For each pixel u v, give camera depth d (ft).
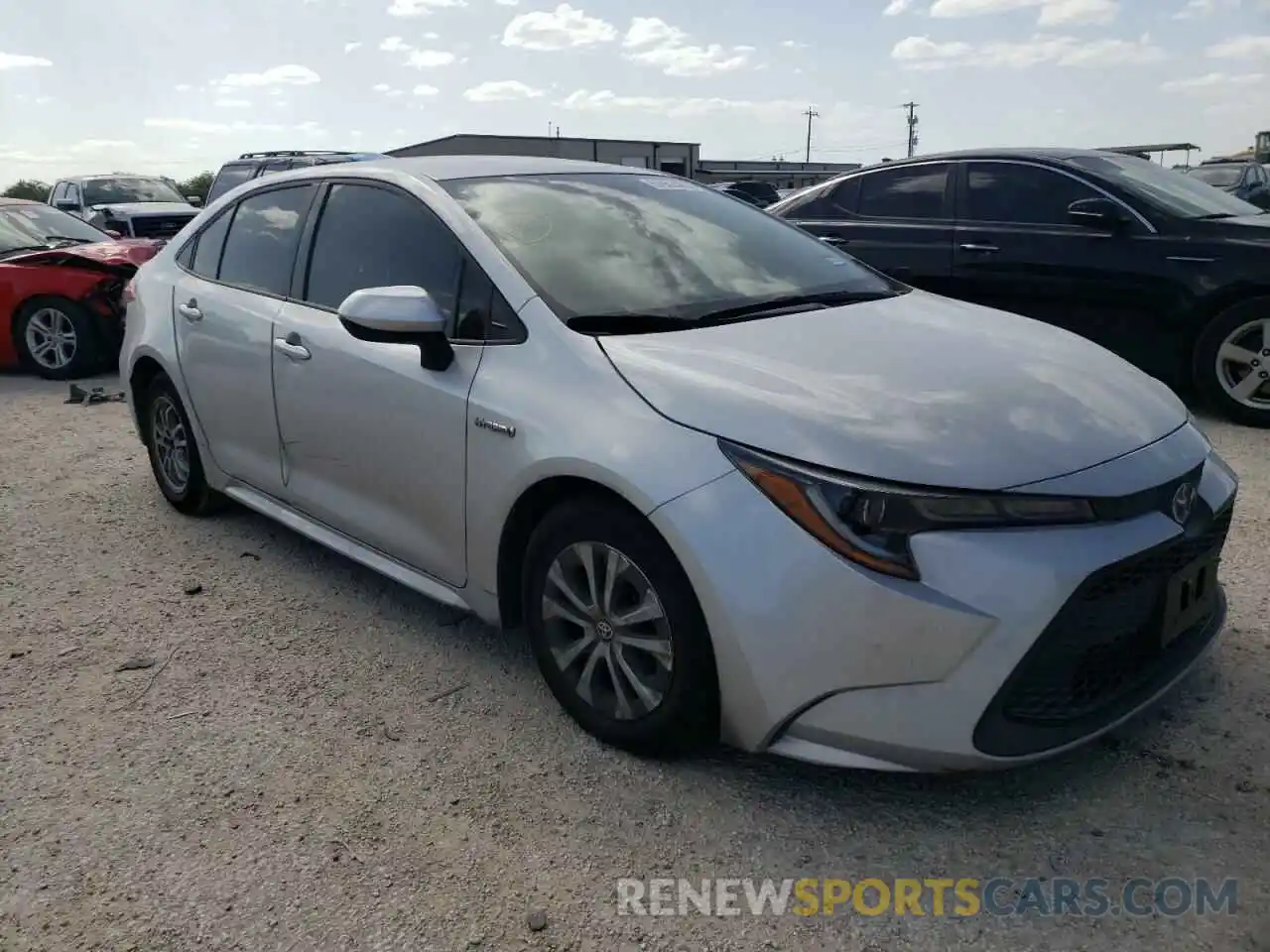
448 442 10.44
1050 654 7.88
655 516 8.48
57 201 63.46
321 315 12.42
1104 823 8.54
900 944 7.39
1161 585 8.54
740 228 12.95
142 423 16.87
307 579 13.92
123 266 28.68
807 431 8.18
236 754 9.83
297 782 9.36
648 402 8.91
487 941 7.47
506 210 11.48
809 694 8.04
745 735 8.52
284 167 41.22
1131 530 8.09
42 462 19.93
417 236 11.52
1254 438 19.30
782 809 8.84
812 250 13.12
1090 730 8.20
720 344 9.64
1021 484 7.90
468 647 11.92
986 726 7.79
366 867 8.24
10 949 7.47
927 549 7.72
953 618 7.60
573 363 9.57
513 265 10.54
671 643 8.77
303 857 8.37
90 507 17.10
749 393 8.68
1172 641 8.84
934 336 10.25
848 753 8.10
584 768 9.46
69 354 28.81
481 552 10.41
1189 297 20.29
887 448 7.98
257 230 14.21
